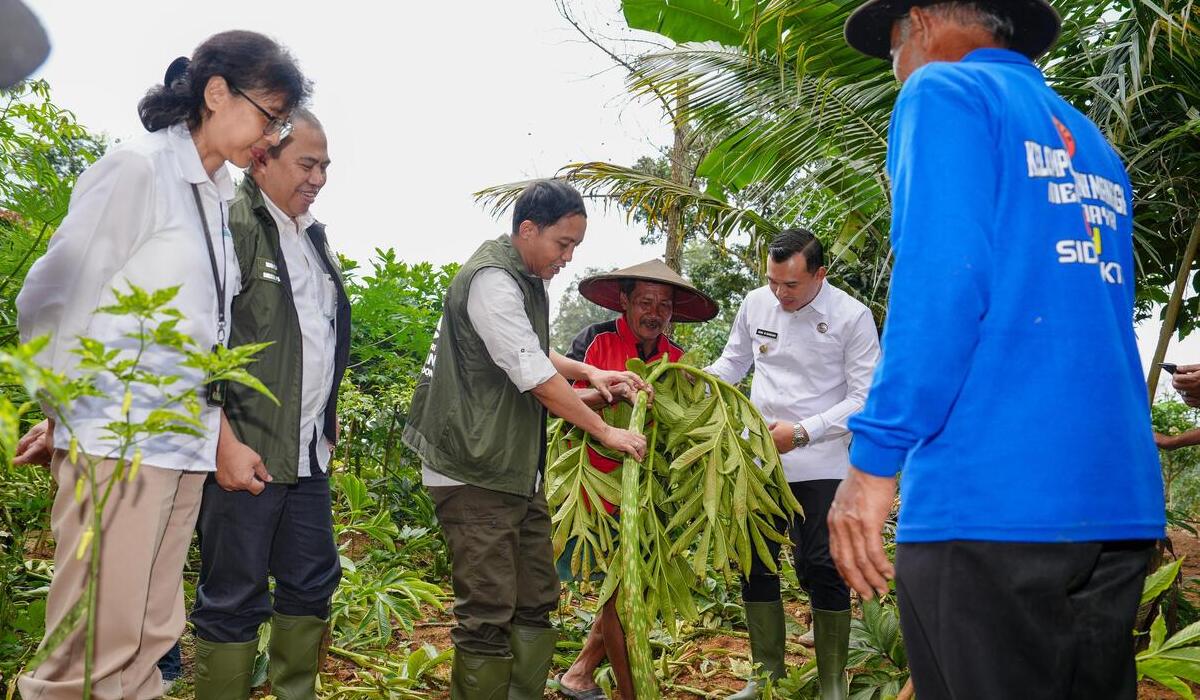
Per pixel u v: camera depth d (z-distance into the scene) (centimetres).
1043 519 156
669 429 328
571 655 424
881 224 466
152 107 223
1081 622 163
